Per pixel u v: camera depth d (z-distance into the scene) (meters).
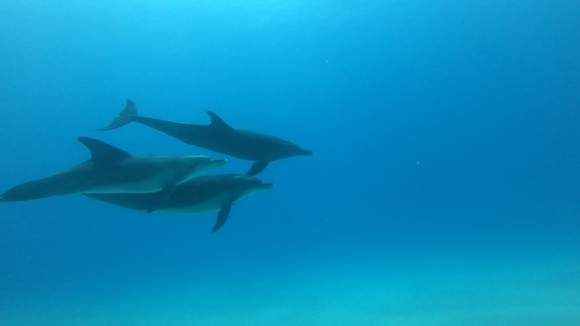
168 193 6.66
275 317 13.48
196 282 25.94
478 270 18.30
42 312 20.11
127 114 9.24
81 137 6.28
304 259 32.72
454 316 11.32
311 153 9.31
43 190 6.09
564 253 20.41
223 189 7.64
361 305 13.86
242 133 8.20
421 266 21.30
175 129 7.96
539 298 12.40
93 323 16.08
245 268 31.09
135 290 25.44
